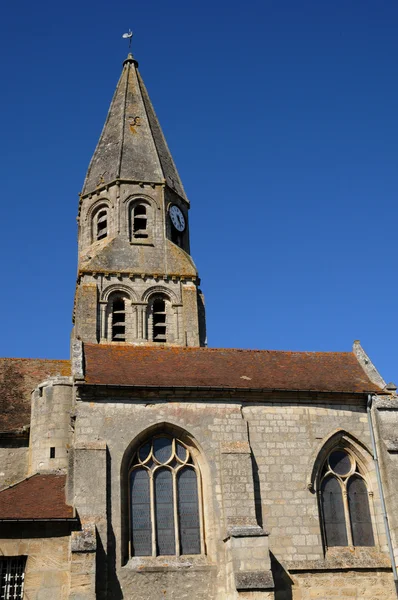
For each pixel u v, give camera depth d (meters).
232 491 26.00
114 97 55.69
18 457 31.28
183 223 50.69
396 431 28.00
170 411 27.00
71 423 28.05
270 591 23.44
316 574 25.61
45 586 23.38
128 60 58.00
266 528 26.17
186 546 25.64
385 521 27.03
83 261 46.94
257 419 27.81
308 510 26.75
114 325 44.19
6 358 37.31
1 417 32.81
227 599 24.33
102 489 25.06
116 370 28.53
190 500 26.36
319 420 28.31
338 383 29.72
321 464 27.92
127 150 50.97
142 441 26.77
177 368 29.73
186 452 27.05
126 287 45.06
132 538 25.34
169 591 24.36
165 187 49.88
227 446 26.73
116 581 24.17
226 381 28.53
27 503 25.14
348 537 26.94
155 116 55.50
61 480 27.64
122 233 47.28
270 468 27.14
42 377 36.44
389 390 29.36
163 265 46.47
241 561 24.03
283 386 28.53
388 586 25.88
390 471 27.17
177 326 44.69
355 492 27.81
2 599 23.27
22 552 23.69
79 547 23.12
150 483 26.23
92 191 49.81
